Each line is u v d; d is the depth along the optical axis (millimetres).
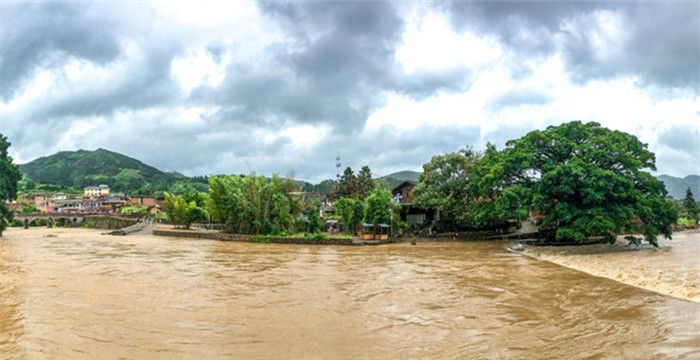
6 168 60031
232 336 13578
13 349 12312
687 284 20625
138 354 11914
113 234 65438
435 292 20484
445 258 34562
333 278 24531
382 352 12070
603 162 40656
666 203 40750
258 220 53250
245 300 18781
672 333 13398
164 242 51406
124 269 28000
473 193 50031
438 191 53500
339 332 14031
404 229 55406
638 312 16125
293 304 18047
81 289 21016
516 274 25875
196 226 74188
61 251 40594
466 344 12711
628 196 38969
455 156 53500
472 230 55812
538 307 17312
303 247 44719
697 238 52438
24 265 30047
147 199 127312
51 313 16312
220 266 29703
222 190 57188
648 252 36375
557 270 27547
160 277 24781
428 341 13047
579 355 11609
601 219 37094
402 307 17516
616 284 22188
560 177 38906
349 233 55156
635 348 12062
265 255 37031
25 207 112625
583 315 15906
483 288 21422
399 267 29109
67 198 135250
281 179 56125
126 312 16531
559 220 42688
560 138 41875
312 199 59219
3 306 17438
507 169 43938
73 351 12156
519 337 13352
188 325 14781
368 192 72688
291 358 11602
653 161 42656
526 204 42281
